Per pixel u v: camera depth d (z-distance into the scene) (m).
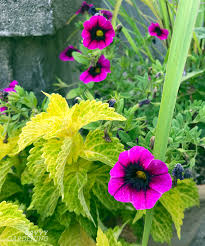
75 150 0.19
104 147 0.19
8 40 0.26
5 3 0.25
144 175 0.17
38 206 0.19
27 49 0.27
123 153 0.16
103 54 0.28
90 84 0.27
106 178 0.22
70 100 0.33
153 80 0.25
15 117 0.23
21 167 0.23
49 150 0.18
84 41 0.25
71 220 0.22
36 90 0.29
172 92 0.16
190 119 0.23
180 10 0.17
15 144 0.22
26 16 0.25
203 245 0.24
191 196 0.22
